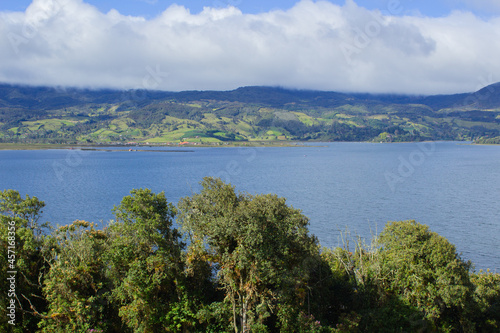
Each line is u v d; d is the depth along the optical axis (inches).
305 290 1201.4
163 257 1087.6
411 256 1252.5
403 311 1232.2
